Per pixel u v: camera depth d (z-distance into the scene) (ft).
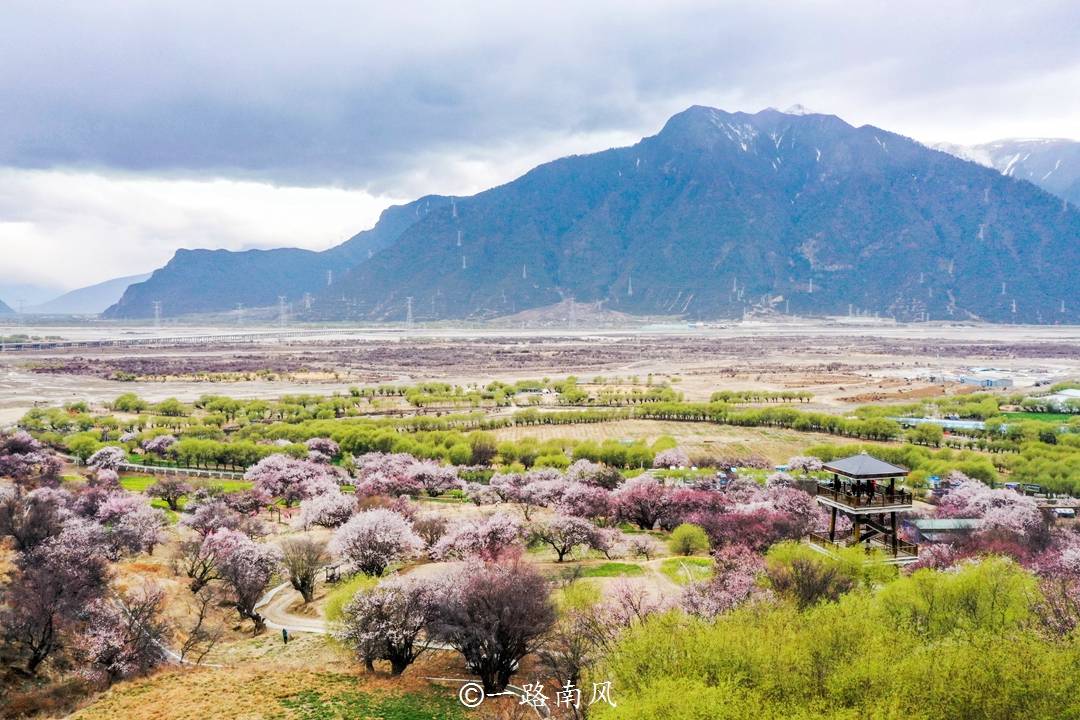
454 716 170.19
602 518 359.25
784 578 213.25
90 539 271.90
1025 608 183.32
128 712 170.40
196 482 458.91
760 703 132.77
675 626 168.45
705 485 423.23
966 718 126.11
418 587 211.20
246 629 244.22
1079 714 123.95
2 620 194.08
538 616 195.52
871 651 142.10
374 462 490.90
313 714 170.19
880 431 628.69
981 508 367.86
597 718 139.13
